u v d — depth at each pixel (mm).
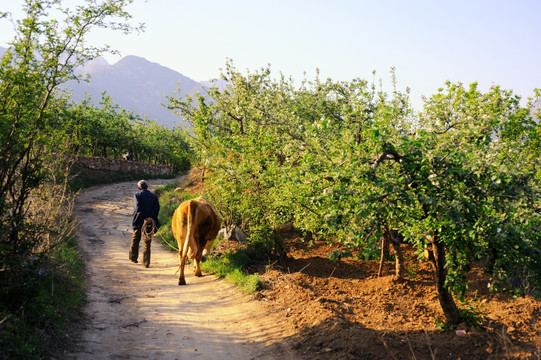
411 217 5848
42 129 7207
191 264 11258
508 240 4812
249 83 14531
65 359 5281
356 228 5035
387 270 9758
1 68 6125
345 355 5387
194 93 13273
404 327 6445
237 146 11008
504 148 5797
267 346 6105
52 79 6949
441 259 6043
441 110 7062
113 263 11000
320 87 14562
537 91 10516
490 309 6969
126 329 6508
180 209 9508
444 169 5004
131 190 28406
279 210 10531
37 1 6648
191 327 6770
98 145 39750
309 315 6980
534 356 4969
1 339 4844
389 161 5543
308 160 5762
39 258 6914
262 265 10562
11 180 6680
